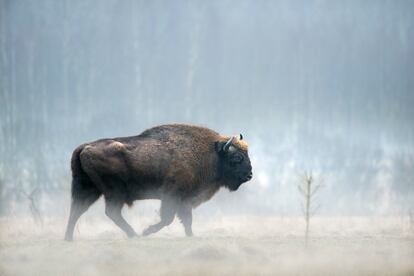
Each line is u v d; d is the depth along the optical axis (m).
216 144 63.69
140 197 61.00
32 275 45.72
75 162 59.69
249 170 64.75
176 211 61.47
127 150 59.72
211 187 64.25
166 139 61.81
